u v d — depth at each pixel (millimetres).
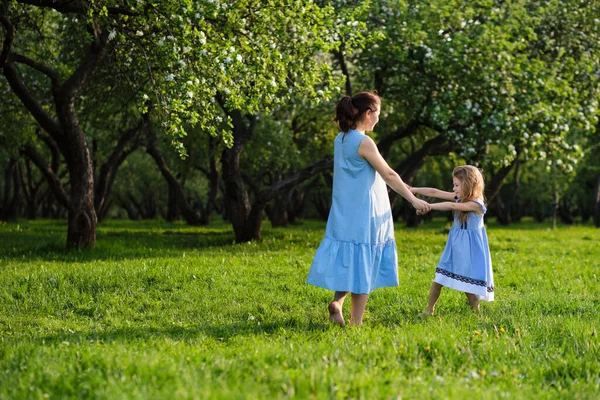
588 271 12547
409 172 20125
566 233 26297
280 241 19188
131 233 23453
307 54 11812
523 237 22422
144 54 10859
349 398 4039
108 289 9523
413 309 8422
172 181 32500
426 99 17750
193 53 10609
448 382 4508
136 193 55750
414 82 17609
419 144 34031
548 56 19109
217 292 9461
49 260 13656
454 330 6355
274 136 25406
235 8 10695
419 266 12602
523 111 16734
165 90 10938
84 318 8172
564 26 19062
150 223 35156
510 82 16719
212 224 34438
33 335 7039
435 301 8023
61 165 44312
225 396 3771
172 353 5273
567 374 5031
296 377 4320
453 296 9117
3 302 8859
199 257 13375
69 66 18172
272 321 7617
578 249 17844
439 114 16500
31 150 22906
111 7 11242
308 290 9578
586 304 8633
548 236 23578
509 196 44969
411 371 4867
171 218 39531
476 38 16656
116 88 16375
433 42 16672
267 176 42531
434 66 16469
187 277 10352
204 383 4156
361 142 6645
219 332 6961
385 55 17422
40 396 4047
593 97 18797
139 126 24250
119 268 10945
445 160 31922
